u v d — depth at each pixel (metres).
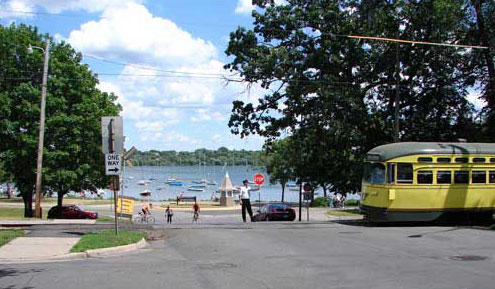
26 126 41.22
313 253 13.50
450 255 13.06
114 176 16.66
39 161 33.66
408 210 21.73
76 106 43.16
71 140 42.94
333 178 40.28
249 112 36.44
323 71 34.53
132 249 14.70
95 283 9.62
